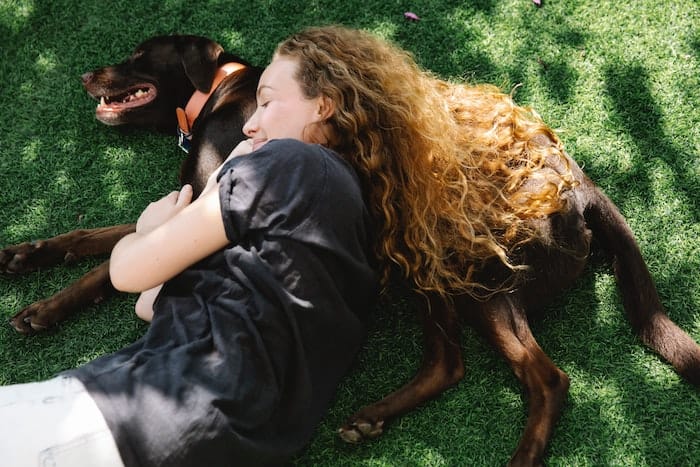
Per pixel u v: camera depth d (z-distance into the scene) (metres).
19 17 3.63
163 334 2.07
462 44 3.45
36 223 3.05
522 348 2.43
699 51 3.33
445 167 2.35
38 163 3.21
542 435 2.36
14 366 2.68
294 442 2.15
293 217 1.96
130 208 3.10
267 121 2.21
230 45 3.52
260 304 1.99
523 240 2.38
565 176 2.43
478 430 2.49
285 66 2.23
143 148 3.27
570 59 3.37
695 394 2.50
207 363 1.97
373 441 2.47
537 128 2.53
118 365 1.99
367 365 2.67
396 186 2.29
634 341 2.63
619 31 3.42
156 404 1.89
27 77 3.47
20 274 2.88
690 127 3.12
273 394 2.03
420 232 2.33
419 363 2.67
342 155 2.24
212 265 2.09
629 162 3.06
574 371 2.60
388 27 3.51
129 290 2.13
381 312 2.78
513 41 3.44
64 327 2.76
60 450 1.83
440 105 2.44
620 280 2.65
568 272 2.52
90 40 3.56
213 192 2.05
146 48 3.22
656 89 3.24
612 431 2.46
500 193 2.37
